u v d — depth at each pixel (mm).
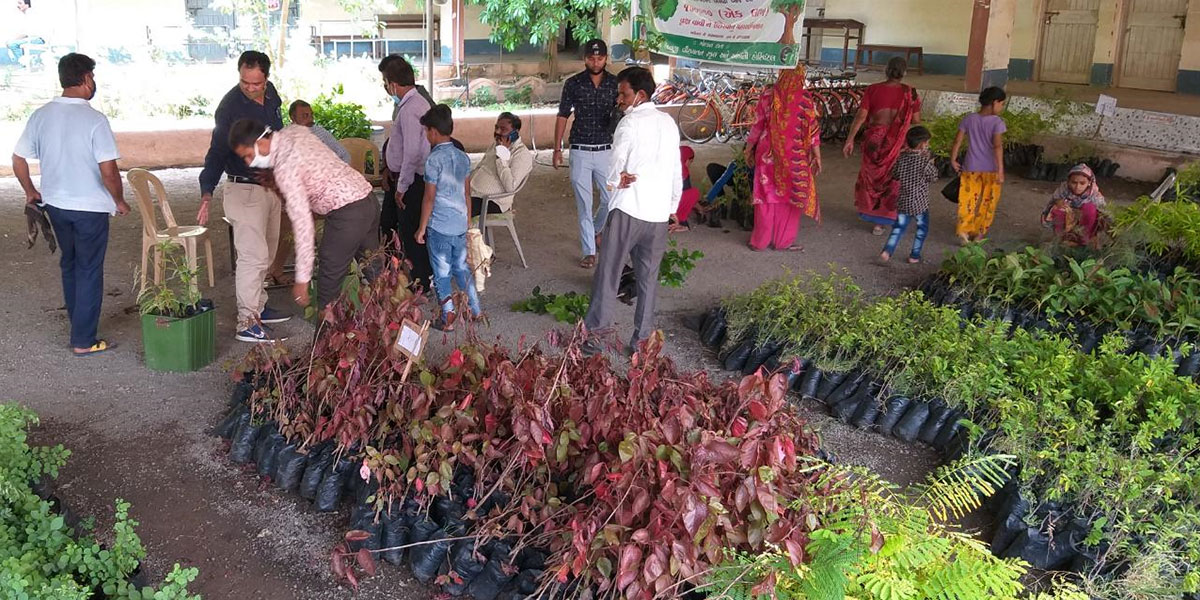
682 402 3762
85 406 5004
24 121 13266
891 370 5270
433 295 6828
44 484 4121
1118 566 3730
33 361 5535
